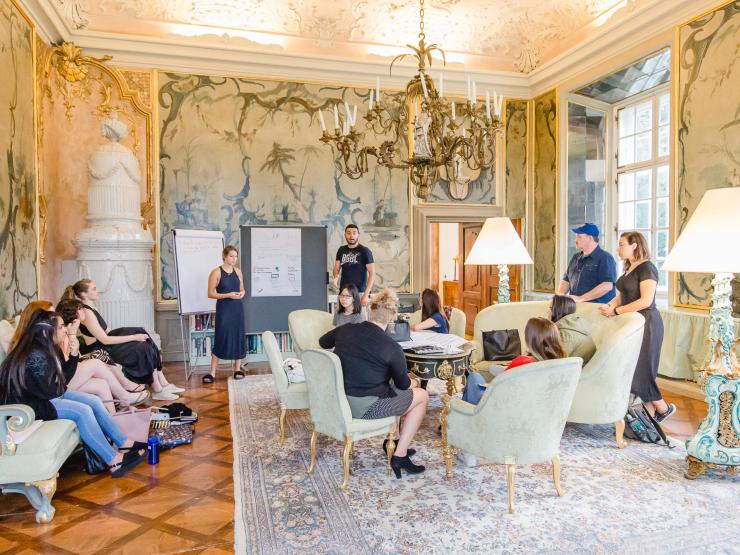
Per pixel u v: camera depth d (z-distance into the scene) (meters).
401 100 7.09
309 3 6.50
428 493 2.82
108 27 6.18
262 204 6.70
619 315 3.71
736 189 2.76
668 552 2.24
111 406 3.61
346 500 2.74
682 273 5.06
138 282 5.72
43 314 2.94
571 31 6.73
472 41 7.21
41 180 5.43
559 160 7.04
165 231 6.44
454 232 10.81
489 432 2.59
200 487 2.95
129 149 6.28
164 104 6.38
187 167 6.48
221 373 5.93
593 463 3.22
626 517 2.54
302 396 3.54
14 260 4.50
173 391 5.03
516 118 7.52
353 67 6.82
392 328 3.81
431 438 3.71
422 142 3.76
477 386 2.98
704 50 4.82
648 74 6.16
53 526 2.52
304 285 6.56
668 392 4.87
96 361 3.76
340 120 6.88
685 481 2.96
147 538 2.40
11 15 4.48
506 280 4.93
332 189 6.91
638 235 3.85
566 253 7.11
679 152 5.11
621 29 5.71
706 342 4.57
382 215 7.08
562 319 3.52
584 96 7.04
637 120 6.92
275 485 2.94
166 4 6.21
